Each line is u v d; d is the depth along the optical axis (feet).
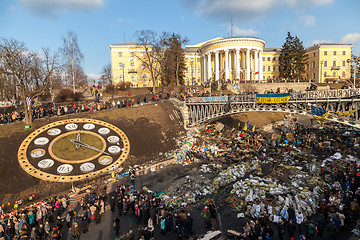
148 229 54.29
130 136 127.95
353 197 58.44
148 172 102.58
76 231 56.85
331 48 292.61
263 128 165.37
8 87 168.76
